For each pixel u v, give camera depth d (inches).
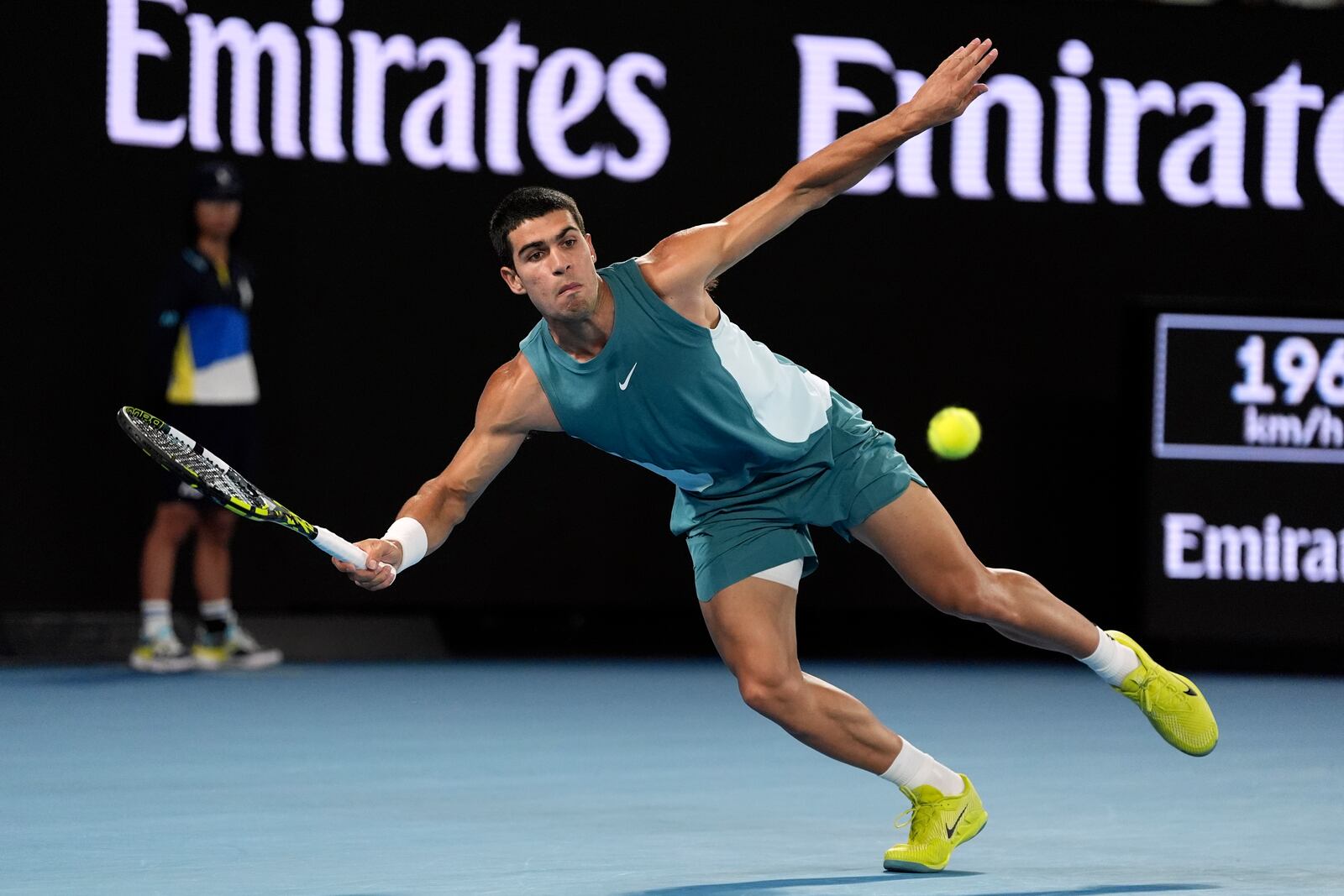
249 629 758.5
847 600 789.9
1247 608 741.9
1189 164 786.2
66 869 326.3
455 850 350.3
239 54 730.8
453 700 634.2
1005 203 781.3
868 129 313.9
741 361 317.4
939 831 327.0
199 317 686.5
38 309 719.7
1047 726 583.8
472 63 747.4
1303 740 558.9
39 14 713.0
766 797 430.0
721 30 761.6
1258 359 738.8
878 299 777.6
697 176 762.8
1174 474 739.4
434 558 757.3
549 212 301.0
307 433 743.1
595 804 415.2
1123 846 361.7
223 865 331.9
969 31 775.1
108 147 721.6
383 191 744.3
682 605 774.5
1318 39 786.2
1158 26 781.9
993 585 329.7
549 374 317.4
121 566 735.1
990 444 785.6
